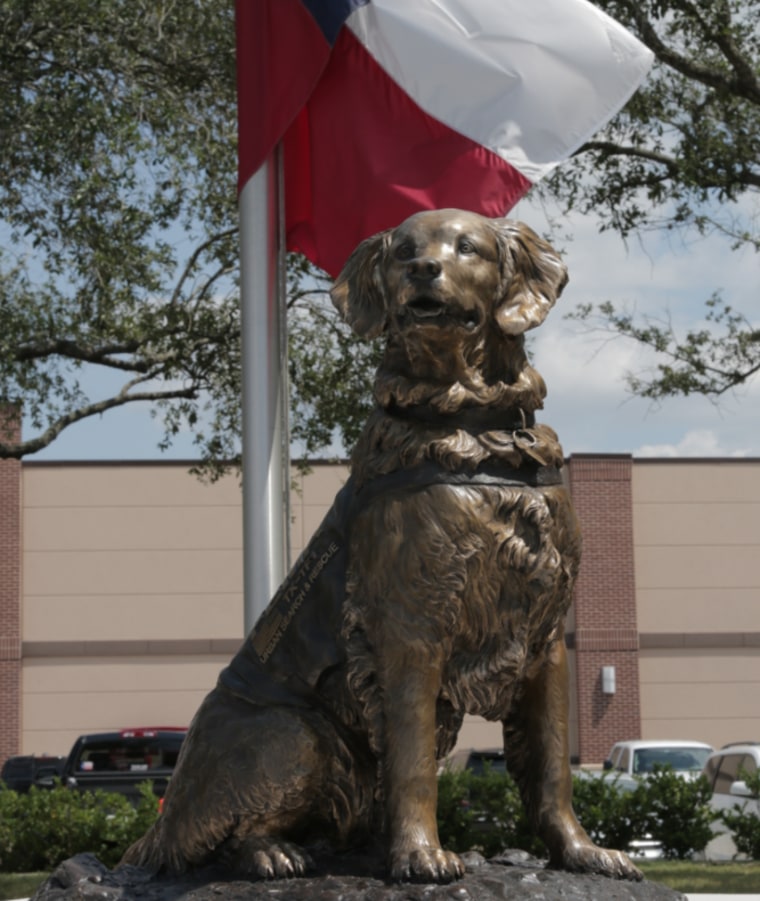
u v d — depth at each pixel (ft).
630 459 92.99
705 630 91.86
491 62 19.70
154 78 34.73
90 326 37.76
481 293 10.07
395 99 20.06
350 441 40.01
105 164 33.12
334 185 20.58
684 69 33.88
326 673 10.42
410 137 20.08
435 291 9.77
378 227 20.30
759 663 91.76
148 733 55.47
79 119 31.50
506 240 10.32
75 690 87.61
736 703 91.35
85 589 88.48
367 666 10.00
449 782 35.86
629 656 91.56
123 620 88.28
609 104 19.80
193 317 38.01
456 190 19.94
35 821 38.11
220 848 10.77
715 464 92.99
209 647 88.17
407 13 19.76
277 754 10.36
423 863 9.49
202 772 10.71
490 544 9.77
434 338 9.93
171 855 10.91
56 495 88.94
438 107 19.84
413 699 9.77
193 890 10.04
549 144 19.83
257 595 20.34
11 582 87.92
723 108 35.17
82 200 32.63
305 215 21.89
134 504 89.04
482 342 10.19
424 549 9.70
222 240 37.06
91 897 10.23
